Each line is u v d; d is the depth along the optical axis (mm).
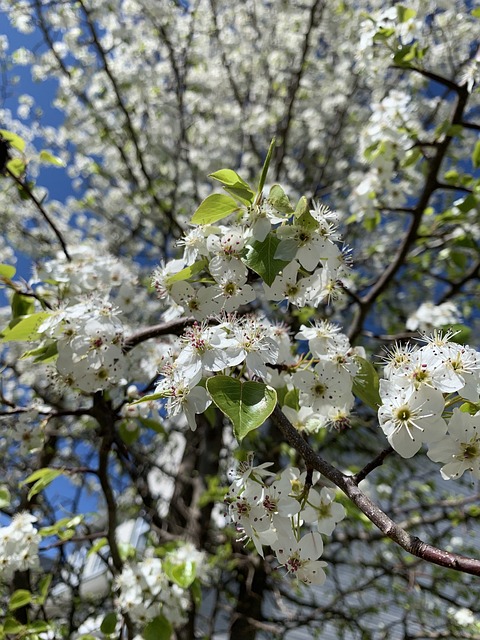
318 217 1366
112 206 6695
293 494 1245
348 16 5848
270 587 4758
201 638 4148
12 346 4207
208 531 4551
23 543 2254
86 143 6422
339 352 1383
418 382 1072
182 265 1453
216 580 4445
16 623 2193
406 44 2838
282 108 5988
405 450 1041
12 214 6211
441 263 5406
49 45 5293
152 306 5078
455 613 4102
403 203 3375
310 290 1393
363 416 4367
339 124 5750
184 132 5828
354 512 3271
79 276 1940
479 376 1074
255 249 1308
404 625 4277
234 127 6566
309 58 6012
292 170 6207
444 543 4984
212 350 1201
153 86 5949
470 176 3271
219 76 6566
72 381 1733
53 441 3400
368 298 3488
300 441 1118
